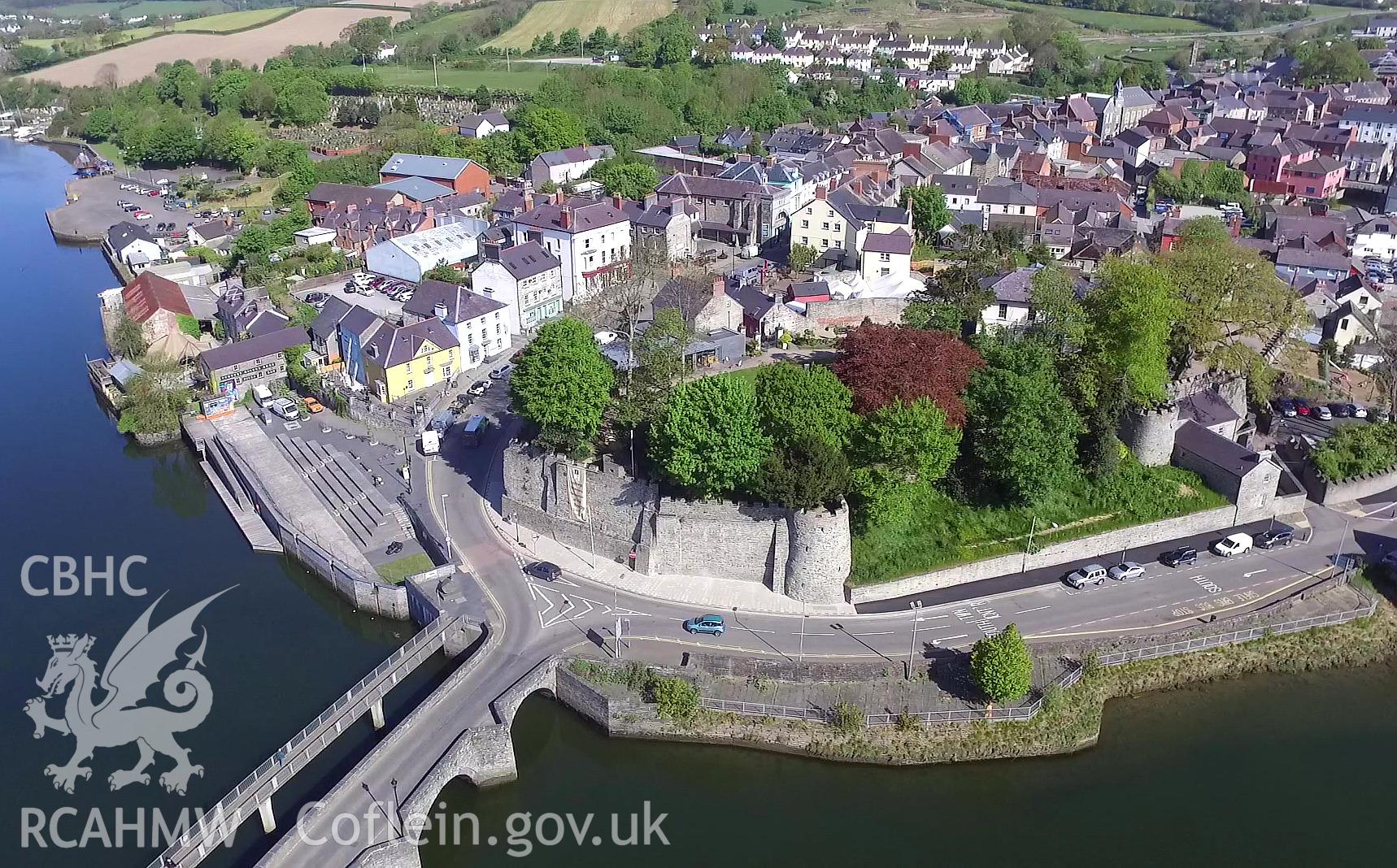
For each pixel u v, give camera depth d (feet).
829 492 288.92
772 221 589.73
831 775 251.80
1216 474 345.31
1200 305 380.37
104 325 522.47
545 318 506.07
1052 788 248.93
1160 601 301.84
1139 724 266.57
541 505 334.65
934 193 600.39
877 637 285.23
